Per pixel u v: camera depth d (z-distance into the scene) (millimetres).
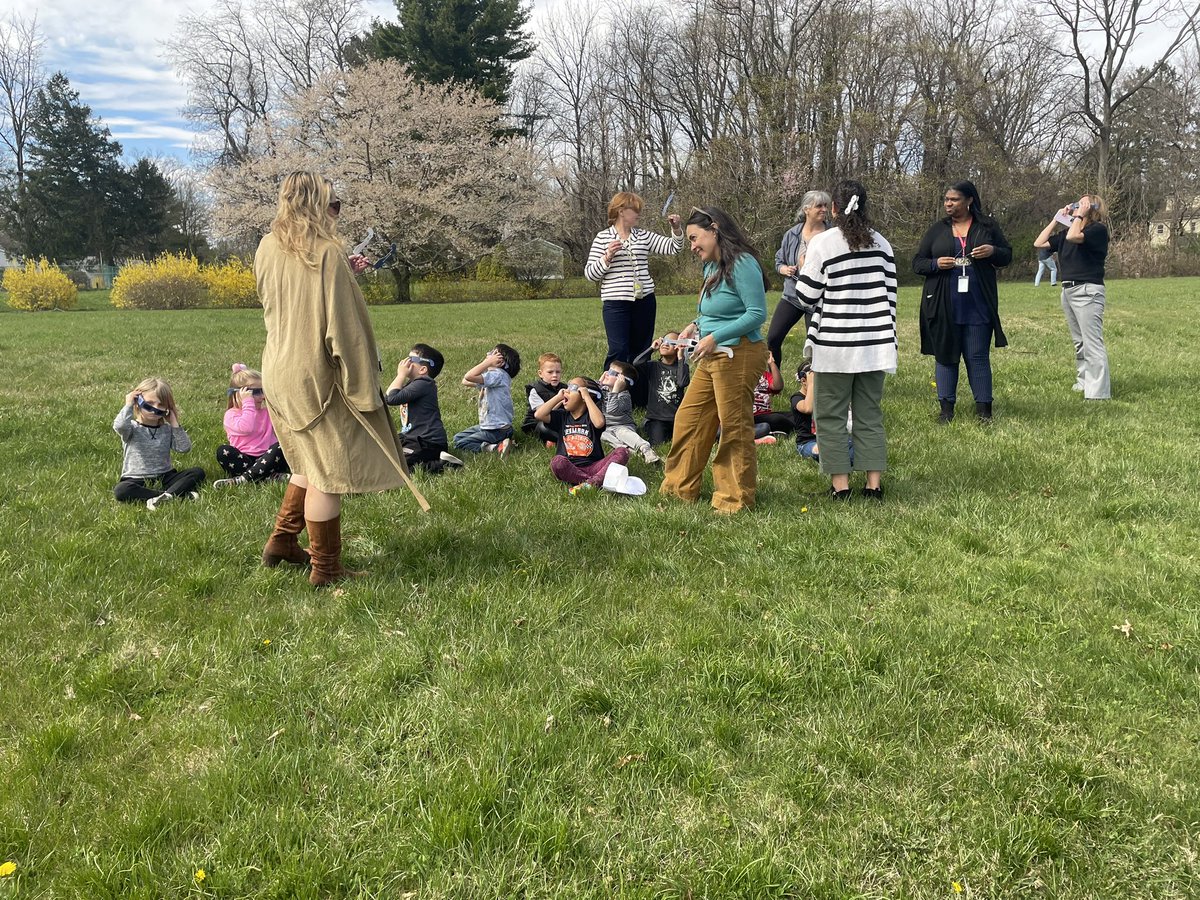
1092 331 7602
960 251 6660
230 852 2182
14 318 20922
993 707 2795
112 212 54250
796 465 5750
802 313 6535
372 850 2205
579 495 5105
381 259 3781
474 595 3627
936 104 35438
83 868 2113
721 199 33406
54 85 53250
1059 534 4352
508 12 40781
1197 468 5371
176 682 3014
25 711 2795
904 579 3803
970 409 7316
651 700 2867
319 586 3791
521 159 35344
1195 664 3035
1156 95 41656
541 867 2162
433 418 5742
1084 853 2205
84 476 5410
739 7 35125
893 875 2152
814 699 2883
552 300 27438
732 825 2311
